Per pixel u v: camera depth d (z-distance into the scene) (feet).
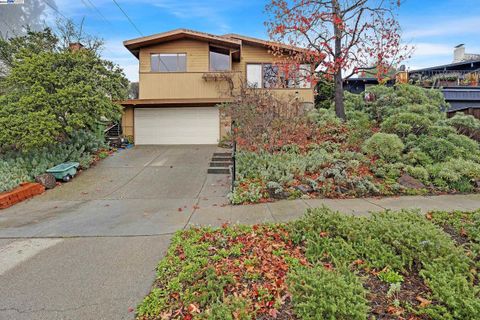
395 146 23.41
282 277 8.93
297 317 7.09
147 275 9.84
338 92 35.60
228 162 29.94
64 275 9.97
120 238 13.26
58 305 8.28
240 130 27.07
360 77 52.26
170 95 42.93
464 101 43.86
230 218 15.67
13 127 25.94
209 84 42.83
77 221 16.06
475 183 20.95
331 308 6.59
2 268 10.59
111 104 32.27
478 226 12.32
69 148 30.60
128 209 18.24
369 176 21.52
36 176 24.04
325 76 37.96
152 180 25.53
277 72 43.45
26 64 28.43
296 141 27.71
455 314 6.82
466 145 24.80
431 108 31.78
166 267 10.03
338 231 11.03
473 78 49.16
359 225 11.30
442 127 26.02
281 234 12.15
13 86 29.17
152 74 42.88
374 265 9.29
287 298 7.92
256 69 46.96
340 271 8.52
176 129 43.42
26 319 7.71
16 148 28.89
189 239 12.26
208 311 7.30
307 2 32.89
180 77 42.88
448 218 14.14
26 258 11.39
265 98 28.12
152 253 11.57
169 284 8.85
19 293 8.92
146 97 42.93
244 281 8.82
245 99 27.86
